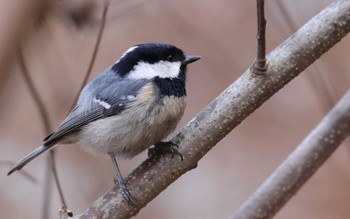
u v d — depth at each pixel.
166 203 12.48
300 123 12.98
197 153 6.49
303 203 11.55
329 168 11.69
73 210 11.64
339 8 6.37
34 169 11.90
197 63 13.10
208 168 12.83
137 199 6.46
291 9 10.83
